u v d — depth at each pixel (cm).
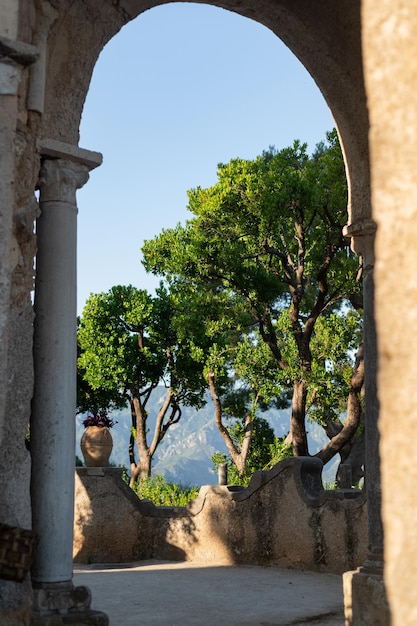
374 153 146
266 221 1927
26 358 492
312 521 974
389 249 141
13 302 484
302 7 642
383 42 146
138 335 3027
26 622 459
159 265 3011
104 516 1136
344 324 2266
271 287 2039
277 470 1025
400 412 135
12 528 467
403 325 137
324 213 1850
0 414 404
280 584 873
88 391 3086
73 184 584
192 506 1122
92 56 596
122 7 608
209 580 909
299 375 2011
